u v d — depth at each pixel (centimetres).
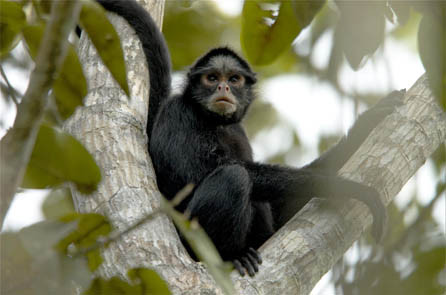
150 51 1327
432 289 1213
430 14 665
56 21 532
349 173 1018
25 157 532
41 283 570
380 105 1323
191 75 1501
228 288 577
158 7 1369
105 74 1107
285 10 830
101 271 854
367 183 998
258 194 1261
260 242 1345
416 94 1067
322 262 910
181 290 839
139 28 1301
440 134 1043
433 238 1302
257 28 847
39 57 532
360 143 1355
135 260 859
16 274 567
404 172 1014
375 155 1024
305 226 938
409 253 1273
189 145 1354
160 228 905
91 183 648
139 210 924
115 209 921
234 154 1458
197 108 1451
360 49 681
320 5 704
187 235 584
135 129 1057
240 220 1149
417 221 1351
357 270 1240
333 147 1393
